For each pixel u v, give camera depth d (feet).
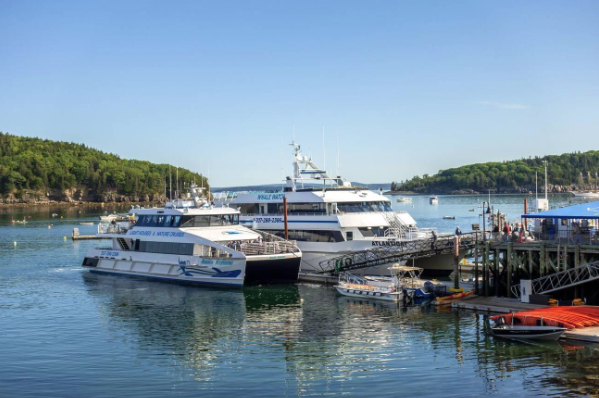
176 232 176.96
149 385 92.43
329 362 101.81
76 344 114.52
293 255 166.91
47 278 191.11
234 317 133.59
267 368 99.45
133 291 164.55
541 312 115.75
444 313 131.44
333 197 181.47
